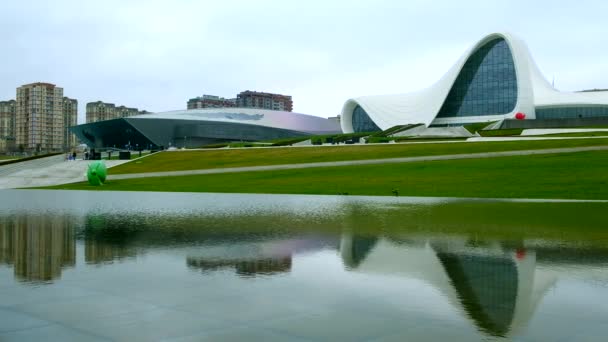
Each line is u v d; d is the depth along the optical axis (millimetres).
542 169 34750
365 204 21719
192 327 5484
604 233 12703
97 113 177750
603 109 89250
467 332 5289
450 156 45750
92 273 8266
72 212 19547
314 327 5465
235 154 59719
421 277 7879
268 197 26484
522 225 14367
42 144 167625
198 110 134375
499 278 7777
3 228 14523
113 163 58219
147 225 15016
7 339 5129
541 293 6867
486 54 100188
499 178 31812
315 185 33094
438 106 101188
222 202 23688
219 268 8609
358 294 6848
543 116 94188
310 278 7836
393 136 80688
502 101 98812
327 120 146625
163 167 52594
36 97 166125
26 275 8133
